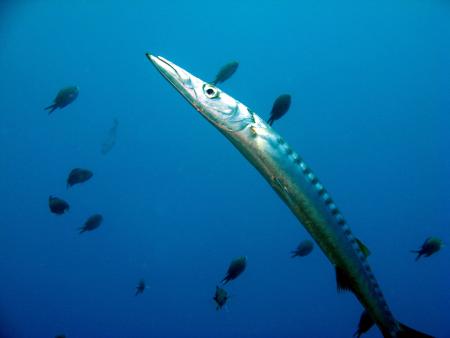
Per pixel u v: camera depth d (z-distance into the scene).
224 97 0.87
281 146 0.92
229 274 1.66
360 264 0.99
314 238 0.98
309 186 0.94
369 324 1.48
